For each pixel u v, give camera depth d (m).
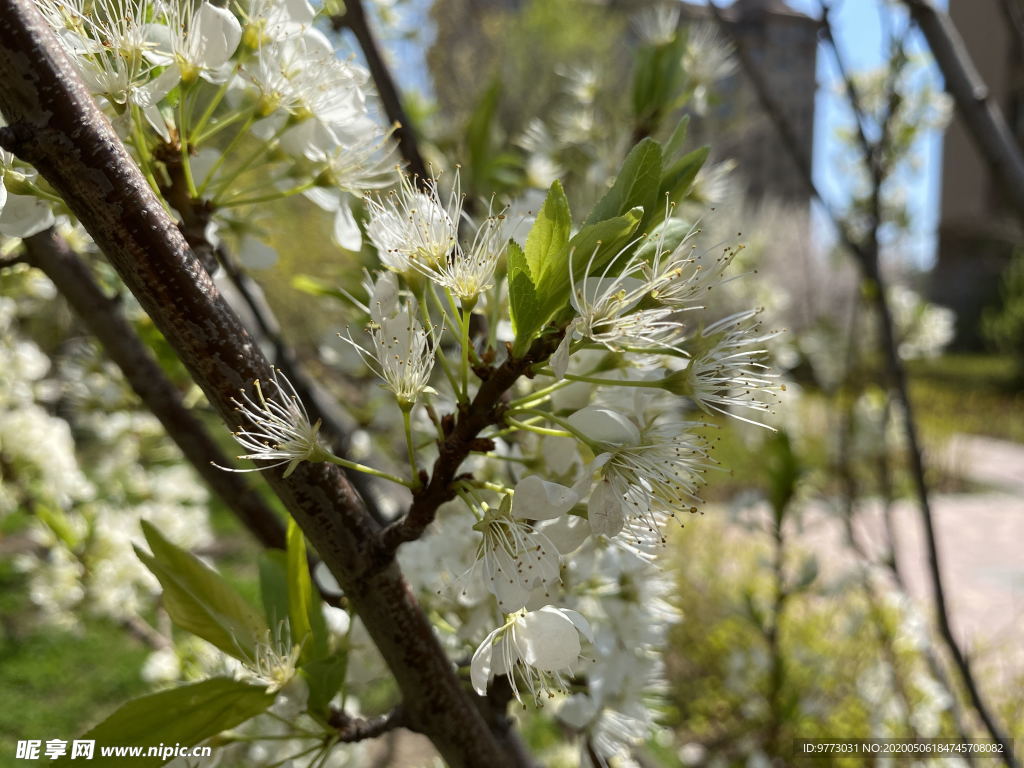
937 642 0.64
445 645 0.17
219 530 1.12
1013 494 1.54
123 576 0.38
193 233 0.14
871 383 0.65
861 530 0.87
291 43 0.15
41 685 0.77
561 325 0.11
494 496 0.14
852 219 0.47
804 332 0.80
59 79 0.10
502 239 0.13
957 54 0.30
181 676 0.24
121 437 0.41
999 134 0.29
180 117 0.13
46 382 0.43
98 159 0.10
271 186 0.15
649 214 0.12
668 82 0.24
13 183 0.13
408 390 0.12
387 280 0.13
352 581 0.12
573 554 0.15
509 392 0.14
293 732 0.14
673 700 0.70
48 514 0.37
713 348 0.12
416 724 0.13
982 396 2.33
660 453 0.12
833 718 0.54
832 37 0.30
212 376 0.11
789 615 0.72
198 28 0.13
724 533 1.00
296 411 0.11
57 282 0.20
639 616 0.17
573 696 0.17
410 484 0.12
